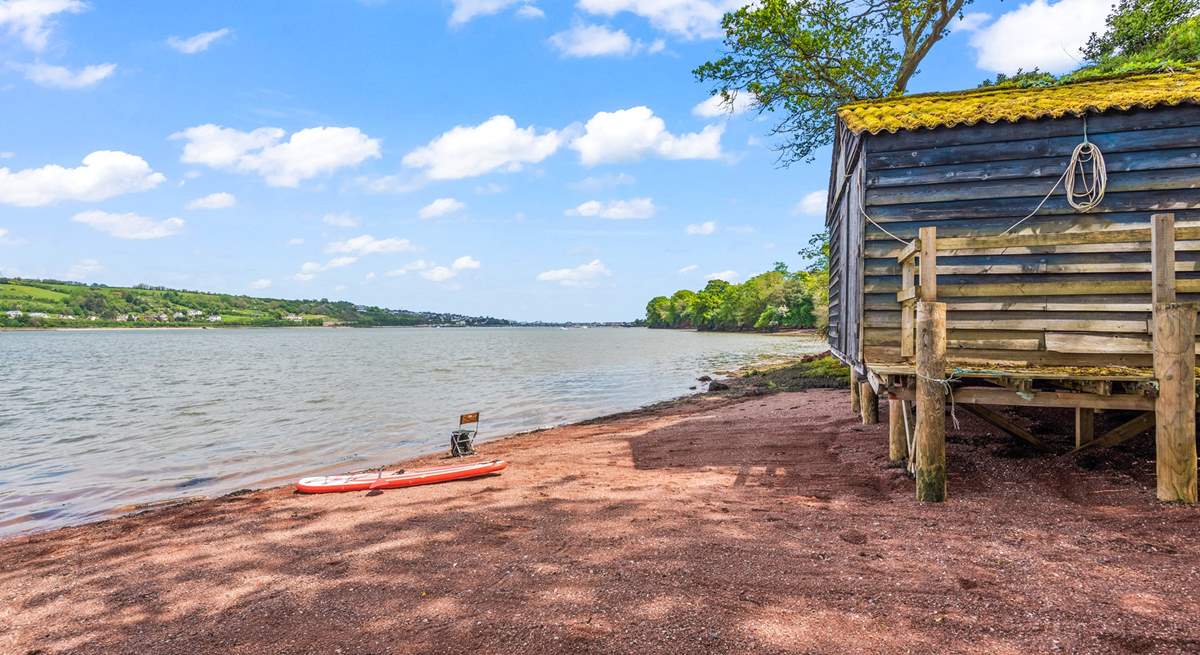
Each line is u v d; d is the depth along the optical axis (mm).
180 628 4426
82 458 13258
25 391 27578
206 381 32125
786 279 95312
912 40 21344
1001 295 7867
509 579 4875
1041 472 6977
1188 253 7359
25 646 4328
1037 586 4199
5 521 8734
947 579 4410
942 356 6227
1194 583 4094
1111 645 3410
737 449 10273
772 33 21500
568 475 8922
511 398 23219
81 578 5699
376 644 3955
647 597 4359
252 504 8383
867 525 5734
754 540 5473
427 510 7227
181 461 12773
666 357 49375
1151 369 6980
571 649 3711
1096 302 7547
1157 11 20188
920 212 8242
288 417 18828
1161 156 7512
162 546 6570
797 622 3877
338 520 7059
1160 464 5715
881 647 3539
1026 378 6195
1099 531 5168
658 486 7875
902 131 8305
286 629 4273
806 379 22594
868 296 8422
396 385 28703
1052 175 7840
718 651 3582
